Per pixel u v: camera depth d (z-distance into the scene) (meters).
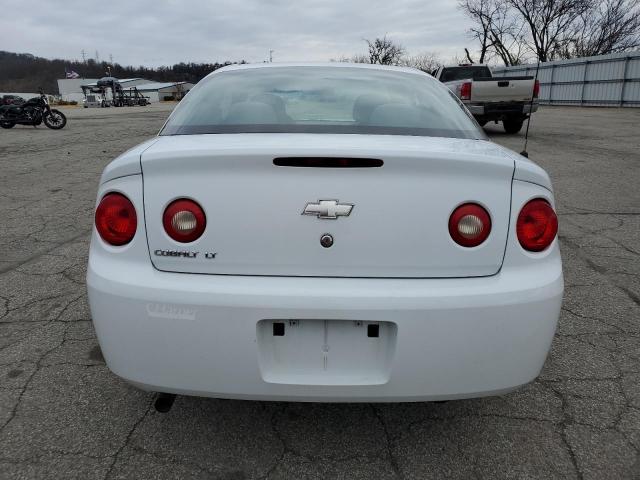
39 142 11.95
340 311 1.71
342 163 1.71
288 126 2.25
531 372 1.88
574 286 3.72
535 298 1.80
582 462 2.04
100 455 2.05
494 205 1.78
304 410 2.35
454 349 1.76
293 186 1.72
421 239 1.75
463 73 15.09
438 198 1.75
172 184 1.76
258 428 2.22
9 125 15.73
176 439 2.15
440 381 1.79
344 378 1.78
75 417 2.27
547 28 39.19
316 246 1.73
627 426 2.24
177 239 1.76
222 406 2.37
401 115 2.39
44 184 7.23
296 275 1.75
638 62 23.08
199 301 1.72
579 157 9.33
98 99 54.31
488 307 1.75
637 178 7.52
